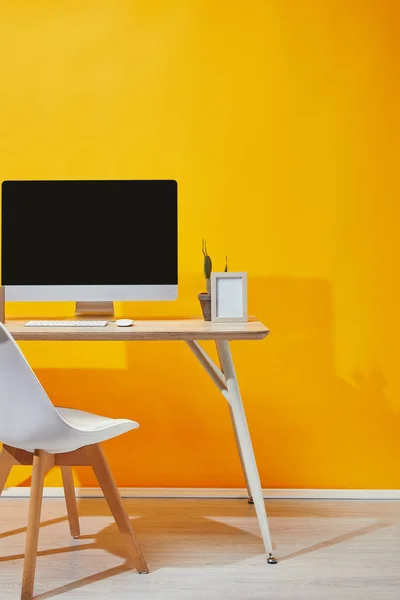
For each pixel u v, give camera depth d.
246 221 2.50
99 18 2.49
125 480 2.54
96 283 2.23
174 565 1.90
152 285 2.22
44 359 2.54
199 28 2.48
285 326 2.51
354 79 2.47
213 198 2.51
